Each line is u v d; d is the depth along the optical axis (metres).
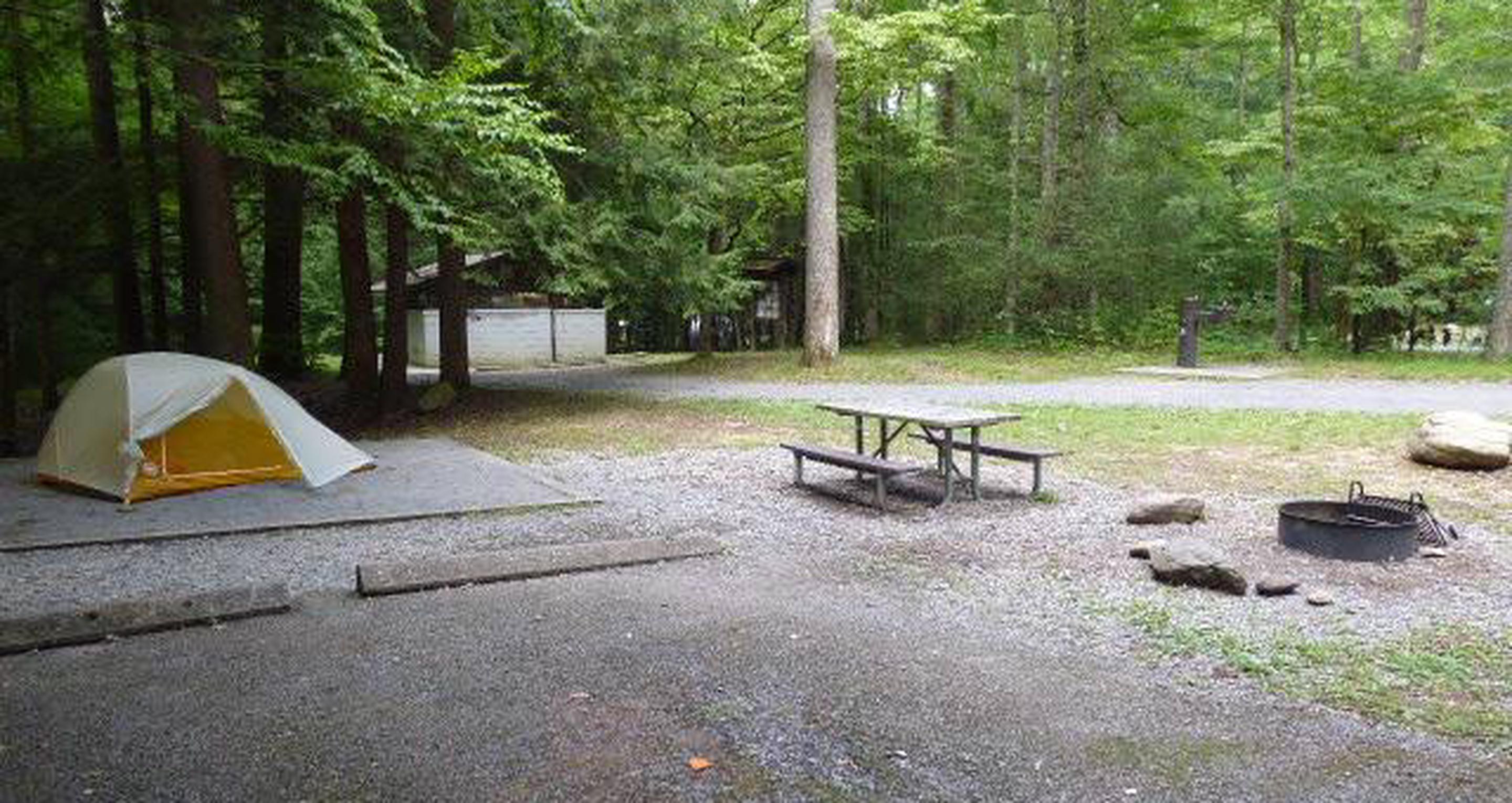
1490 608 5.27
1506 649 4.64
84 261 15.90
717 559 6.53
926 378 18.08
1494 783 3.36
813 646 4.82
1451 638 4.80
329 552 6.82
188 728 3.89
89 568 6.44
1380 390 15.01
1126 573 6.08
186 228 16.41
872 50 20.05
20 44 10.71
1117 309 23.20
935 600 5.57
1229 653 4.64
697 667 4.52
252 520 7.68
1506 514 7.57
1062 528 7.32
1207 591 5.65
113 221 15.72
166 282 19.97
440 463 10.39
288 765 3.57
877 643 4.86
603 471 9.98
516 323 26.09
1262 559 6.34
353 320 15.61
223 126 9.79
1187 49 26.84
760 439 11.95
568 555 6.28
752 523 7.62
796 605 5.50
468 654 4.71
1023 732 3.82
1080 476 9.34
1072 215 22.84
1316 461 9.77
